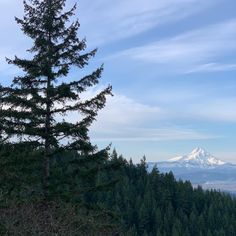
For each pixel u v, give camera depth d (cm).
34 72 1833
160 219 12256
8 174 1648
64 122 1811
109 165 1889
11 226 1070
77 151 1888
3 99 1803
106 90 1884
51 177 1800
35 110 1800
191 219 12925
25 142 1805
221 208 14212
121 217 1702
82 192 1794
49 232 1108
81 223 1295
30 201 1278
